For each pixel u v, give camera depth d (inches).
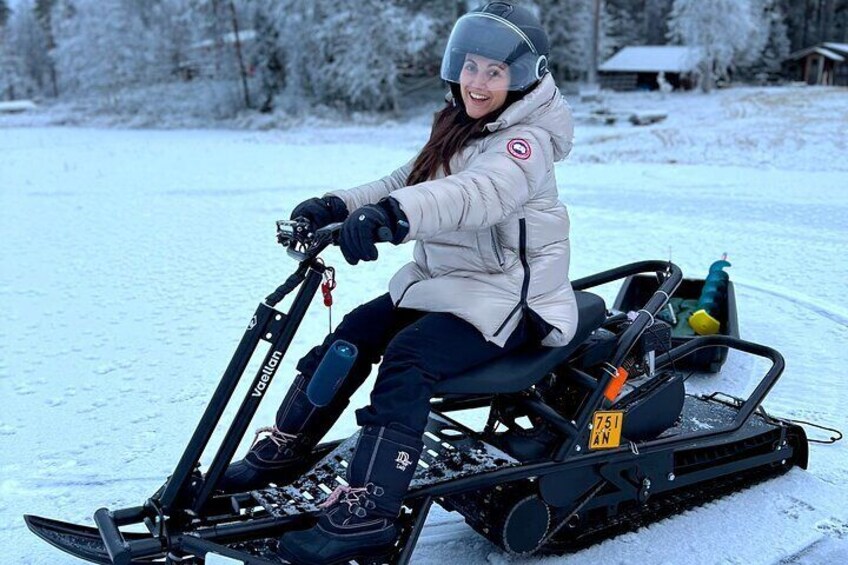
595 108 1190.3
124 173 614.2
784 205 382.9
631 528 115.0
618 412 108.7
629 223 340.5
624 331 116.5
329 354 94.0
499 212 91.4
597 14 1704.0
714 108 1137.4
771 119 878.4
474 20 99.3
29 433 149.2
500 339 98.6
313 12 1545.3
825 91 1326.3
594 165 581.6
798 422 147.8
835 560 107.8
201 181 546.6
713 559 108.2
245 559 87.2
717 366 173.0
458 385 96.8
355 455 92.4
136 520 96.1
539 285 100.9
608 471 109.6
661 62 1740.9
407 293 102.8
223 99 1691.7
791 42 2377.0
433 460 103.4
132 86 1951.3
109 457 139.6
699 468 122.6
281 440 105.9
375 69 1465.3
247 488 103.6
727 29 1496.1
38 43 2728.8
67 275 273.6
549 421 105.1
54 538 96.3
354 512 89.3
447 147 101.7
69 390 169.6
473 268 101.0
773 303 223.9
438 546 112.0
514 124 98.6
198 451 92.5
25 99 2689.5
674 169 545.6
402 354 94.9
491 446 107.0
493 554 109.3
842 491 126.4
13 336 206.4
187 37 2031.3
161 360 187.0
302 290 94.4
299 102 1606.8
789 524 116.8
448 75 102.7
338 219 106.9
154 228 363.9
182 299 239.9
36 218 398.3
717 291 185.2
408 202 85.3
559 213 103.1
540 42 99.5
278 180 542.3
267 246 317.7
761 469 130.7
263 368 93.9
